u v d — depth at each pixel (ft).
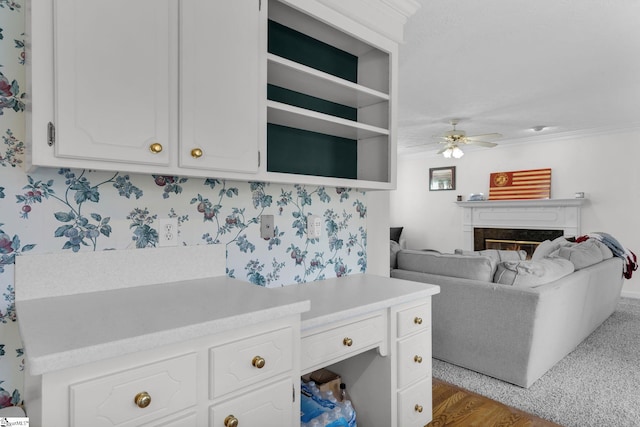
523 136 19.81
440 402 7.89
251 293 4.52
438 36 8.70
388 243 8.48
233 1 4.57
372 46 6.82
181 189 5.29
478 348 9.21
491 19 7.94
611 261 13.23
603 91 12.51
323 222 7.09
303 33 6.48
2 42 4.02
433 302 9.98
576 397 8.07
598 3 7.30
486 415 7.38
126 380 2.97
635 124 16.89
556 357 9.62
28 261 4.17
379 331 5.50
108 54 3.66
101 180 4.65
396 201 26.32
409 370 5.90
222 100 4.47
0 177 4.02
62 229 4.38
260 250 6.15
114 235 4.74
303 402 5.86
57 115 3.40
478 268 9.42
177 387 3.23
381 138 7.14
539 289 8.46
